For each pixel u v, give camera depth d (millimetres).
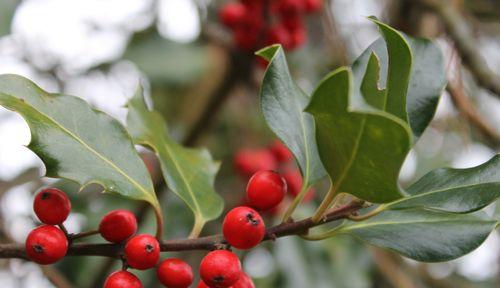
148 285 523
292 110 310
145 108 355
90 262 521
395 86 287
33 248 289
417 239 308
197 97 651
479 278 685
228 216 292
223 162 641
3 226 451
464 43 490
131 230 300
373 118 266
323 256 569
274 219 547
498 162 300
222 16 521
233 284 290
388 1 542
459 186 300
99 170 306
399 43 285
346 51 557
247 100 660
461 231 308
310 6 526
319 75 635
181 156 348
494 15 580
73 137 306
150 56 658
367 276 575
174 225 565
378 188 282
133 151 315
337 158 284
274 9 516
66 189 542
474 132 589
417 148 660
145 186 311
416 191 304
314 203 594
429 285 650
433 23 525
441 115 560
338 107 271
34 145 298
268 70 303
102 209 546
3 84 299
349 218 300
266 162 589
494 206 552
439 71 312
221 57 659
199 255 562
